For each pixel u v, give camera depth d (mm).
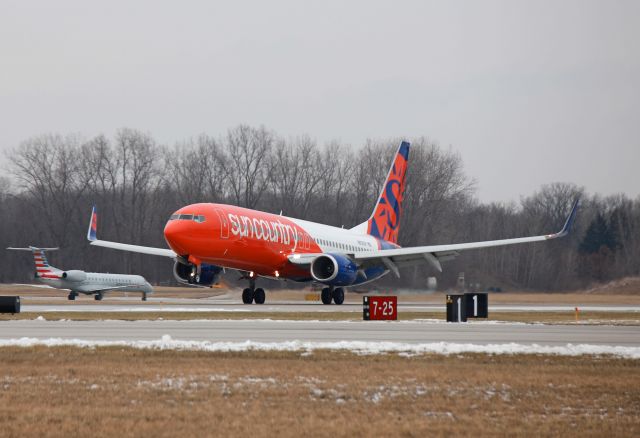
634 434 44094
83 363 66250
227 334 95688
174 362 67062
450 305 128000
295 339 89750
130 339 87625
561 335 100000
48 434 42625
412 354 74062
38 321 118250
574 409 50469
